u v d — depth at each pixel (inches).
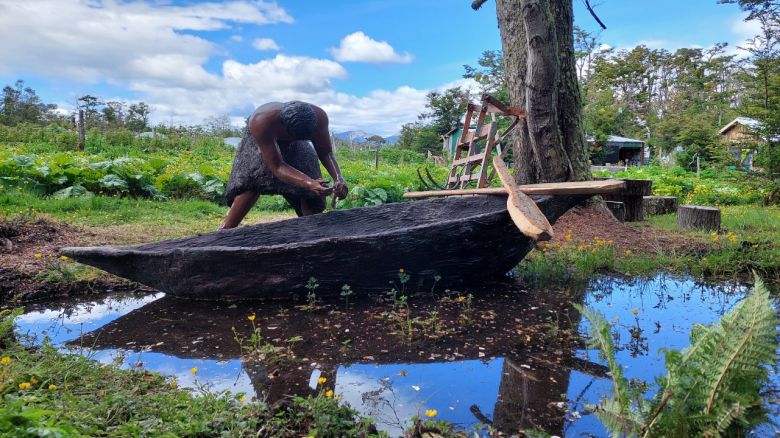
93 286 191.6
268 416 90.7
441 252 175.2
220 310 167.0
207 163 768.3
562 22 308.5
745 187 511.8
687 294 191.8
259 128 188.1
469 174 249.8
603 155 1306.6
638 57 2203.5
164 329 149.8
